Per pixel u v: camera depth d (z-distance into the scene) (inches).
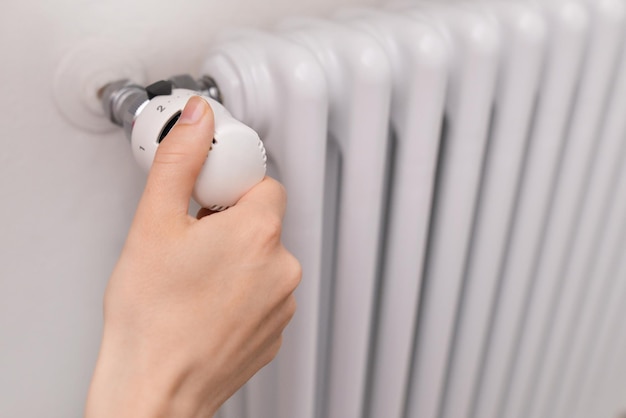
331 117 19.6
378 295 26.3
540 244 27.4
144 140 15.6
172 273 13.5
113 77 19.4
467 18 20.1
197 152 13.7
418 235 22.0
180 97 15.9
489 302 26.2
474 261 25.2
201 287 13.8
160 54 20.1
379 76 18.0
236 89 17.6
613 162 26.2
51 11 17.9
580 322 31.5
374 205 20.4
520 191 25.0
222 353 14.5
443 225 23.0
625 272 31.0
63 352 23.5
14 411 23.7
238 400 23.6
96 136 20.1
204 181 14.5
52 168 19.9
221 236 13.7
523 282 26.8
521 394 31.5
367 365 27.8
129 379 13.9
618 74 24.3
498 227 24.2
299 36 19.0
